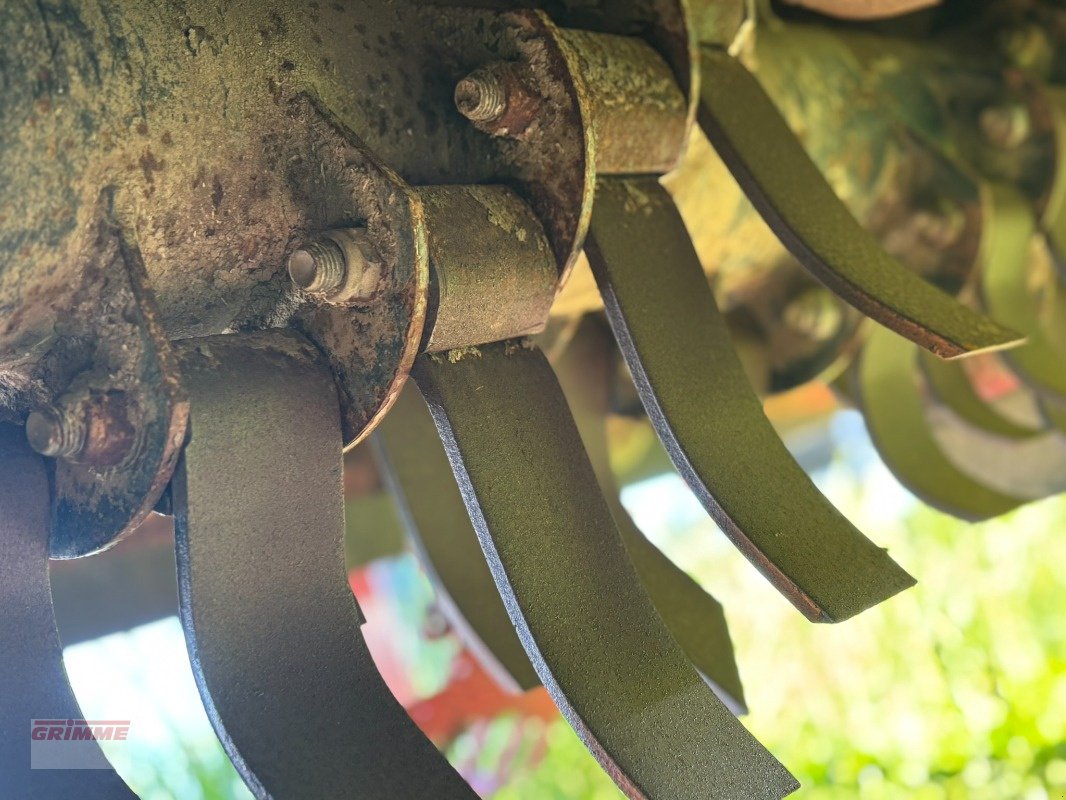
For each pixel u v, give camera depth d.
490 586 0.91
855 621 2.03
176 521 0.53
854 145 0.98
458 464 0.58
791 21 1.02
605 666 0.57
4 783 0.52
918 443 1.12
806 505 0.63
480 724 1.65
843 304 1.03
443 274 0.58
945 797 1.83
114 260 0.56
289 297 0.60
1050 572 2.11
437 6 0.65
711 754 0.57
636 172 0.68
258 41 0.59
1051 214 1.08
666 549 2.09
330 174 0.58
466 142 0.64
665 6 0.68
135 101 0.56
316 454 0.57
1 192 0.52
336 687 0.55
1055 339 1.28
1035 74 1.15
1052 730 1.85
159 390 0.53
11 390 0.58
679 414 0.63
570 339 0.98
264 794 0.52
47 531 0.56
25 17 0.53
